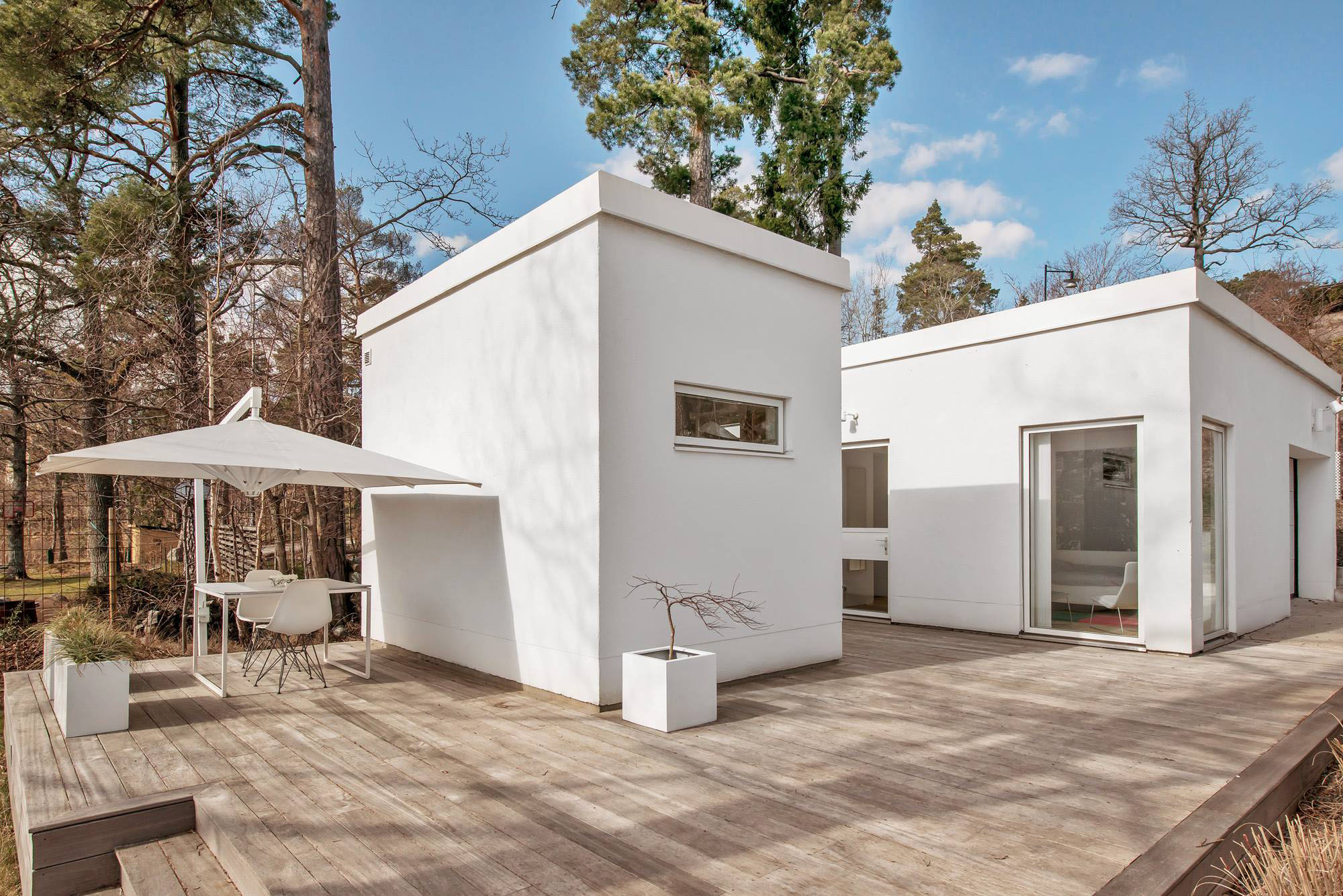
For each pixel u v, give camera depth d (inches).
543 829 117.1
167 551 494.6
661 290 203.9
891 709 188.7
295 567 465.1
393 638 279.6
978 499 317.7
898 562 345.4
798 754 152.6
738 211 649.6
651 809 124.6
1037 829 116.3
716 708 182.2
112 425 425.4
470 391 240.5
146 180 466.0
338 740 163.9
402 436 280.1
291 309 427.8
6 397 419.8
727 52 593.6
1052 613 298.4
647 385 199.2
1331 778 157.2
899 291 1186.0
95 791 133.8
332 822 119.9
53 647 197.6
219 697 204.4
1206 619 288.5
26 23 384.8
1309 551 439.2
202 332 442.0
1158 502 269.0
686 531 207.3
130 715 186.4
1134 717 181.0
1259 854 117.7
